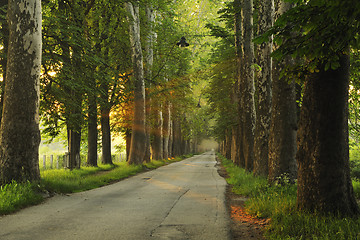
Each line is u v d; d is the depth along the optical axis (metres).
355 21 4.14
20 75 11.02
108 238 5.57
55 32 16.19
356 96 13.36
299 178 6.76
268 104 14.94
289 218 5.85
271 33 4.98
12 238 5.49
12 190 9.34
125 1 21.02
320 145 6.40
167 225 6.58
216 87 31.47
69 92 18.23
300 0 4.79
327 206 6.28
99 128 34.97
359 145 18.36
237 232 6.10
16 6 11.15
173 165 33.44
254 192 10.77
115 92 27.08
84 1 20.72
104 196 10.91
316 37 4.69
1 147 10.75
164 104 36.09
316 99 6.44
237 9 22.89
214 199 10.23
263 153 14.86
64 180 13.38
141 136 26.14
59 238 5.53
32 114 11.13
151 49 31.55
